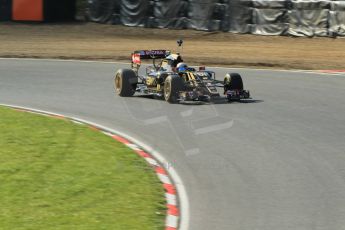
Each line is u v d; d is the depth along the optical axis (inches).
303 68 4040.4
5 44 5078.7
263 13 5187.0
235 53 4645.7
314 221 1346.0
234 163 1795.0
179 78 2677.2
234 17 5305.1
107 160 1792.6
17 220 1309.1
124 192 1507.1
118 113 2532.0
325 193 1526.8
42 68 3959.2
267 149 1943.9
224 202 1470.2
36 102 2822.3
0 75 3673.7
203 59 4402.1
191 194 1526.8
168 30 5541.3
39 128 2223.2
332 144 2001.7
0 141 2016.5
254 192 1539.1
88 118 2453.2
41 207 1389.0
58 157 1818.4
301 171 1710.1
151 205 1422.2
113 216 1341.0
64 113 2564.0
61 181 1581.0
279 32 5137.8
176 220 1343.5
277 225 1323.8
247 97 2743.6
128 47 4958.2
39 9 5920.3
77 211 1368.1
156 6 5605.3
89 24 5851.4
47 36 5438.0
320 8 4995.1
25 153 1860.2
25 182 1569.9
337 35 4958.2
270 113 2491.4
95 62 4286.4
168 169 1739.7
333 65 4124.0
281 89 3127.5
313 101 2775.6
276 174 1684.3
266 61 4293.8
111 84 3316.9
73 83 3363.7
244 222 1342.3
